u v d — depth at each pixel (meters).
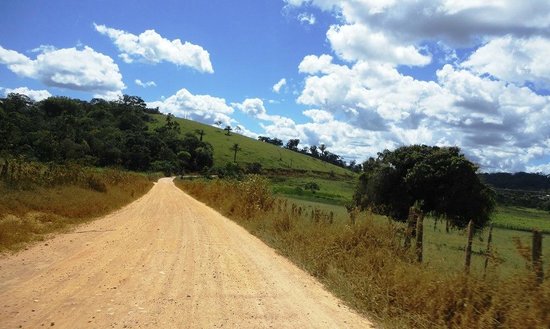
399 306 7.38
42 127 70.31
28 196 16.92
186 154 118.25
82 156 39.53
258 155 150.88
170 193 47.31
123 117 133.25
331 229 12.13
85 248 11.55
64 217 16.88
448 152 24.70
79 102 150.50
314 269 10.27
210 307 6.94
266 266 10.80
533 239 6.44
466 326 6.37
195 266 10.12
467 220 24.16
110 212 22.02
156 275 8.92
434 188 24.56
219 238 15.38
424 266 7.97
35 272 8.55
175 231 16.52
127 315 6.24
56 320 5.86
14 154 26.06
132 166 99.56
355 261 9.66
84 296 7.08
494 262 7.06
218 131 181.38
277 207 20.95
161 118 177.25
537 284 6.14
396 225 10.90
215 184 39.06
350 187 103.31
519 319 5.91
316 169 151.62
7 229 11.88
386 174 25.58
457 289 6.85
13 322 5.70
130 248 12.03
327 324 6.57
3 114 42.25
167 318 6.24
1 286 7.43
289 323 6.46
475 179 24.02
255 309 7.03
